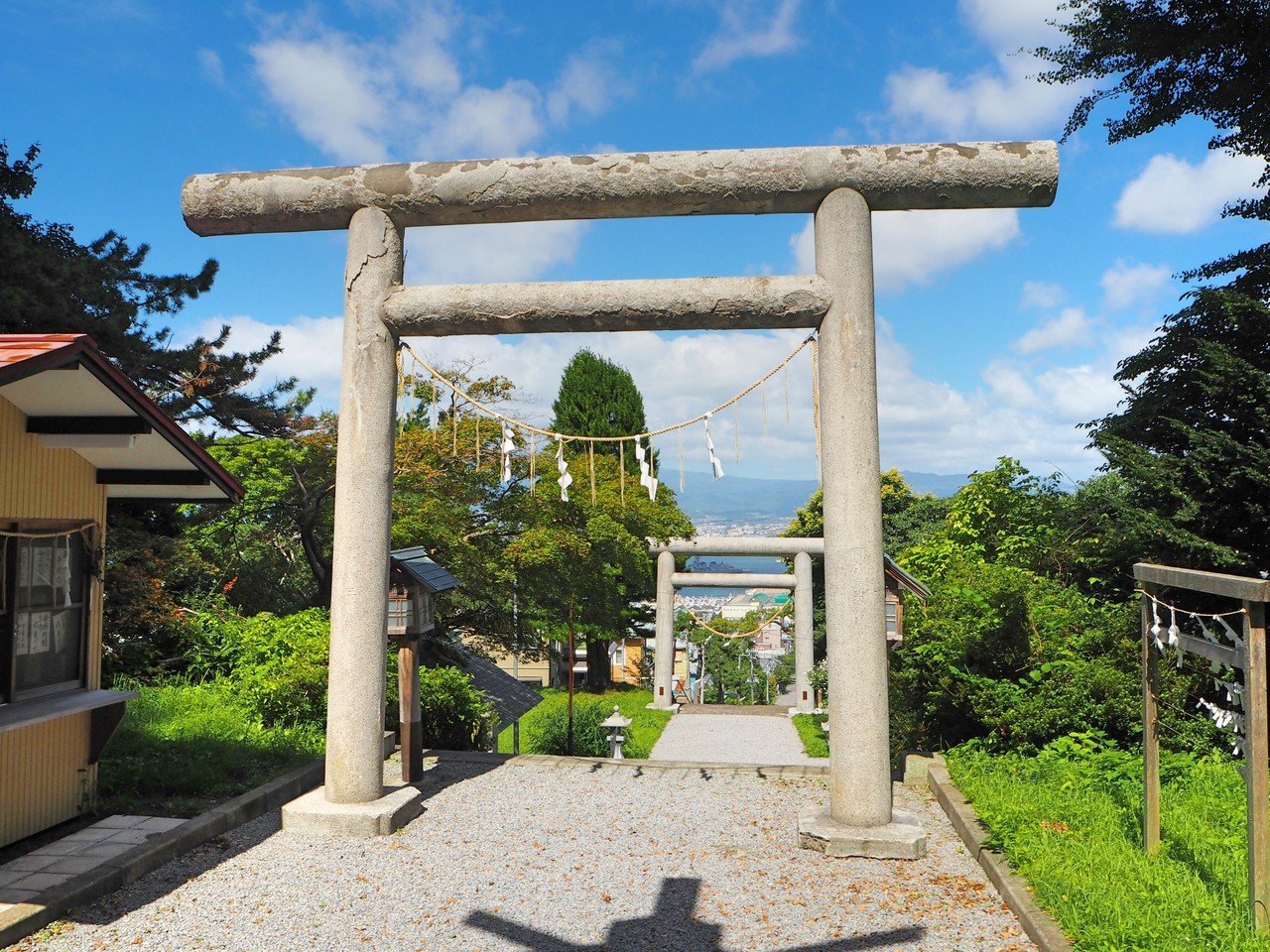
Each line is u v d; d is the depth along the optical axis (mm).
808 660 22516
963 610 9180
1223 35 9547
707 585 23406
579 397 27469
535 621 17453
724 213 6891
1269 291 9797
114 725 6520
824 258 6648
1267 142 9930
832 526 6531
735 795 7852
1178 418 9812
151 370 15750
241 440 16078
